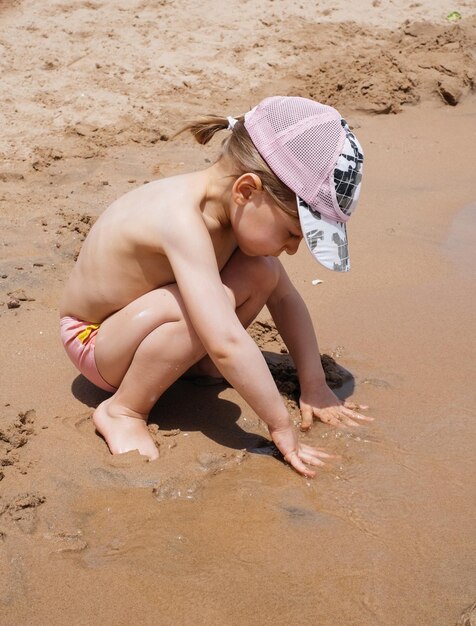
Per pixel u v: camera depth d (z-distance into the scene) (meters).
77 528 2.39
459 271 4.25
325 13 8.37
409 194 5.36
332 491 2.60
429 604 2.14
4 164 5.64
